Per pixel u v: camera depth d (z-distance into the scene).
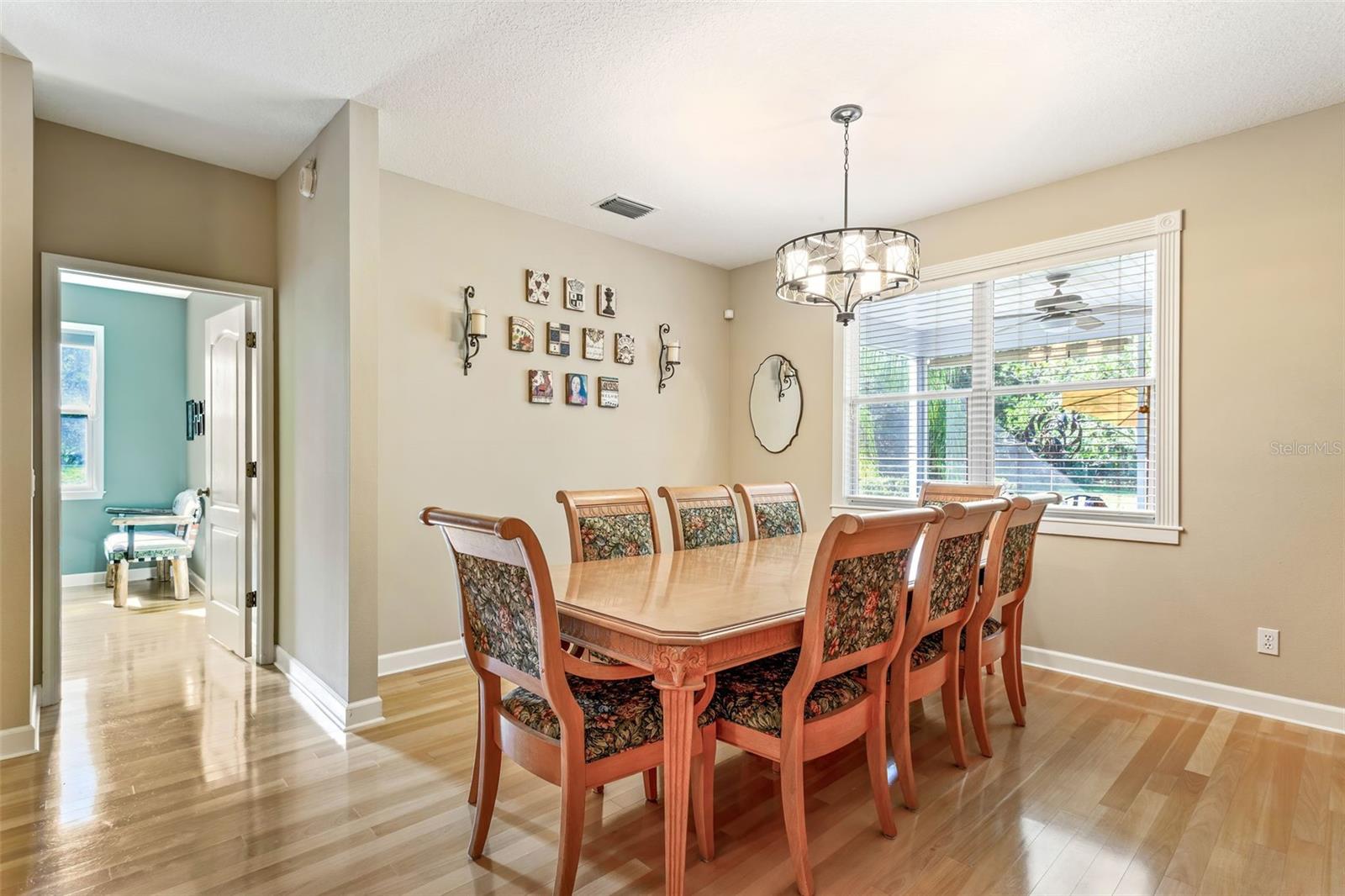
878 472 4.39
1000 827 2.00
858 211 3.96
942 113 2.80
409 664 3.46
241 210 3.38
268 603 3.48
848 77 2.53
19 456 2.41
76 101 2.71
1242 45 2.32
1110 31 2.24
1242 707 2.92
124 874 1.75
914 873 1.78
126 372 5.69
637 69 2.49
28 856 1.83
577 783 1.59
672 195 3.72
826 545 1.67
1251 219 2.92
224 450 3.83
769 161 3.28
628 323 4.51
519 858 1.84
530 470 3.95
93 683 3.21
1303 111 2.78
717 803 2.17
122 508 5.54
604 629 1.74
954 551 2.21
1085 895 1.69
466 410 3.67
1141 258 3.29
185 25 2.22
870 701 1.96
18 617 2.42
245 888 1.70
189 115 2.83
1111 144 3.08
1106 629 3.33
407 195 3.46
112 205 3.02
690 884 1.74
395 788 2.22
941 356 4.06
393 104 2.75
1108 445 3.40
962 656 2.87
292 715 2.82
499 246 3.82
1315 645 2.76
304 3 2.11
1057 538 3.50
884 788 1.96
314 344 3.04
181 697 3.03
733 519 3.27
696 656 1.59
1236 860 1.83
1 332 2.36
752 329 5.10
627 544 2.82
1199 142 3.06
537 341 4.00
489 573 1.72
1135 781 2.28
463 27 2.23
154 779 2.26
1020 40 2.29
